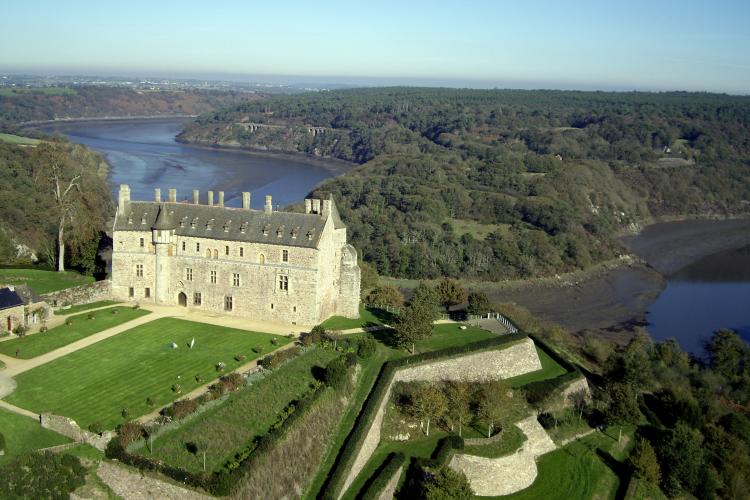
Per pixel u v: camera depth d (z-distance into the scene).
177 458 69.69
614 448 96.81
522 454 87.12
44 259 150.88
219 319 115.06
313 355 96.81
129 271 121.69
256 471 68.75
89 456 70.06
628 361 116.38
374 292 142.00
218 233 116.19
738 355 138.88
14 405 79.31
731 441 101.62
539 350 119.81
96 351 97.25
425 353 101.88
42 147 184.62
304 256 111.31
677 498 91.25
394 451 86.62
